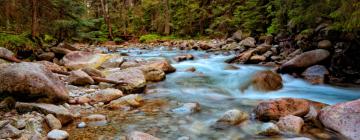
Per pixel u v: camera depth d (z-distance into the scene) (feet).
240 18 76.33
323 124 15.74
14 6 39.32
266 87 25.49
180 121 17.47
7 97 17.70
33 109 16.93
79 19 48.29
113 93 21.59
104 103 20.86
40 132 14.69
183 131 15.90
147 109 19.81
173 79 30.66
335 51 31.42
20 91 17.65
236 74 31.37
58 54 39.58
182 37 101.45
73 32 49.39
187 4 103.19
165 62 34.14
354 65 29.58
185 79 30.68
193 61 43.24
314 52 31.63
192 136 15.21
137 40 96.89
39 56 36.94
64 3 44.62
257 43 57.26
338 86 27.07
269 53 41.68
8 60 28.32
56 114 16.35
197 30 104.99
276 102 17.35
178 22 104.63
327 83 28.14
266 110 17.07
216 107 20.66
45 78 18.84
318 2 32.63
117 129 15.97
